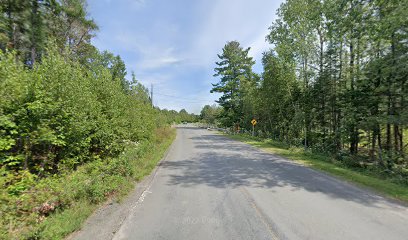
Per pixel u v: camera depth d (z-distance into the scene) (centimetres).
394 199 590
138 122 1390
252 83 3441
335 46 1750
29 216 390
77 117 733
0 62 557
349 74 1661
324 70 1839
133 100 1530
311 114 1961
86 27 2347
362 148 1741
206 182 748
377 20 1223
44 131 613
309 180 784
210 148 1730
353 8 1314
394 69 1138
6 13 1432
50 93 647
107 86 1049
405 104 1158
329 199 586
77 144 762
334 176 845
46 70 673
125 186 640
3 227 341
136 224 427
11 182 514
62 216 415
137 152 1041
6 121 552
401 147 1400
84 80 878
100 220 438
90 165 737
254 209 511
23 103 613
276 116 2567
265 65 2397
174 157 1289
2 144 538
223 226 422
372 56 1438
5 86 554
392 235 393
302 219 458
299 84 2250
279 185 718
